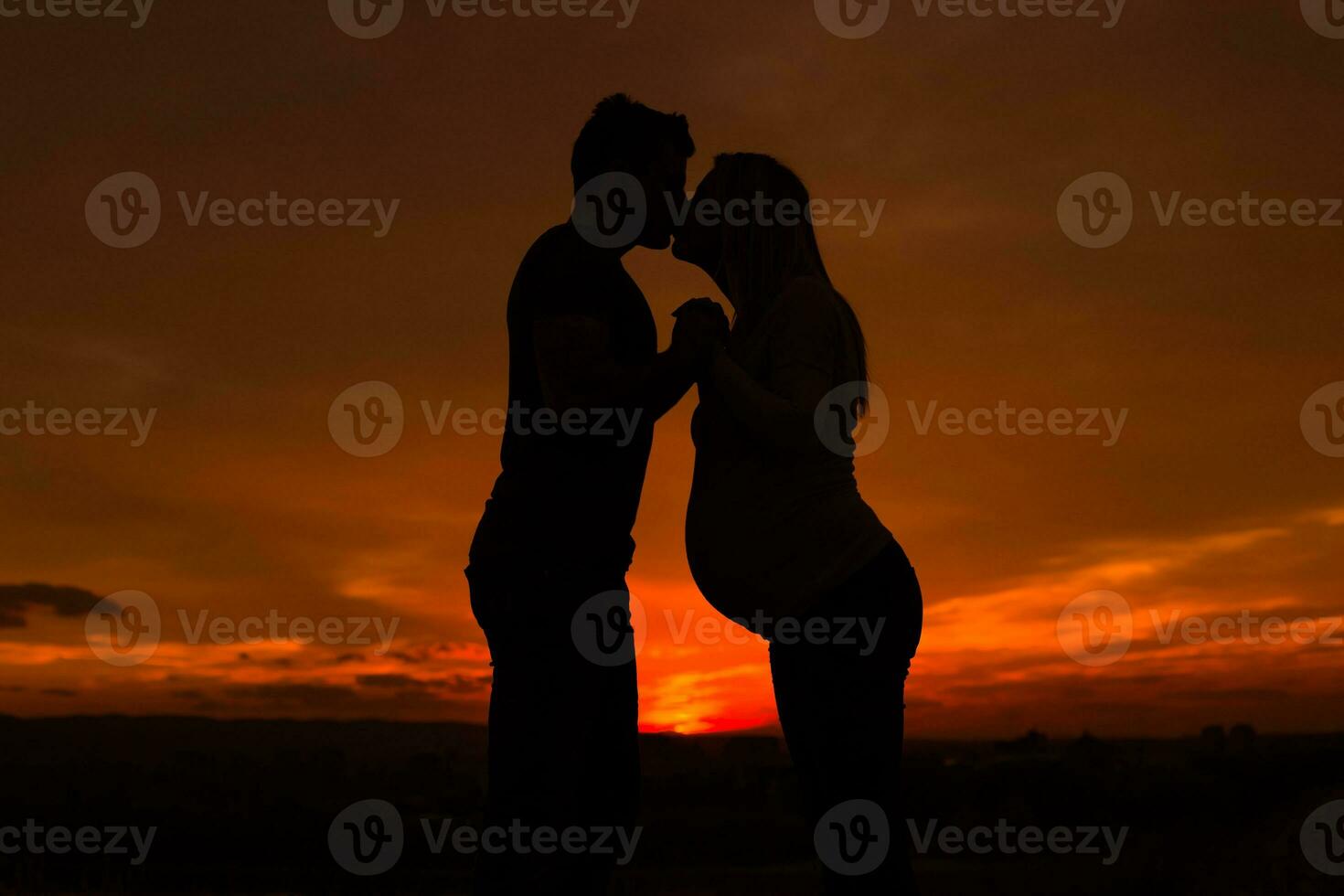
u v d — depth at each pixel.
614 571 2.41
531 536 2.32
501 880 2.25
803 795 2.10
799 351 2.06
